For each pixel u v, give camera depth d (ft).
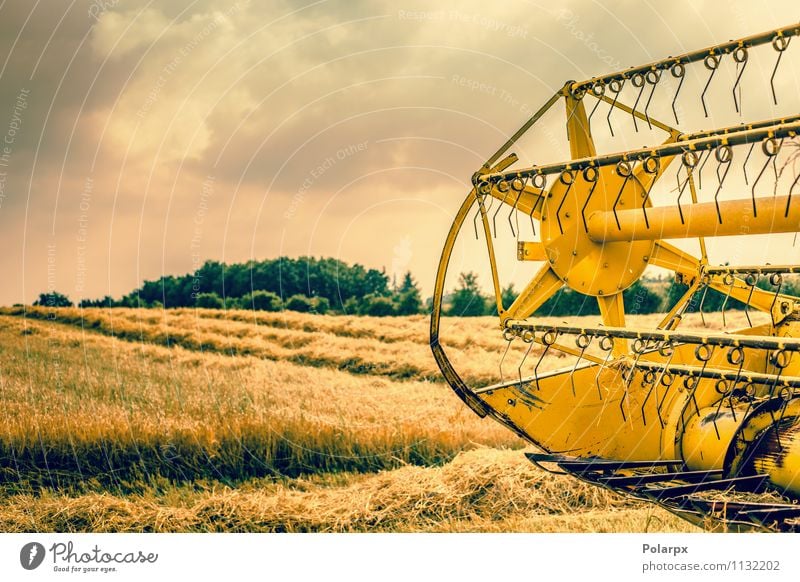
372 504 30.86
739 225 21.02
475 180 23.72
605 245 24.91
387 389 51.29
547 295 24.34
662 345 22.21
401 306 85.66
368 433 39.75
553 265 24.09
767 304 26.89
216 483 34.88
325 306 86.58
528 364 61.16
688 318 76.02
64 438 37.32
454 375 24.09
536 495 30.86
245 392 48.14
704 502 21.20
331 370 59.93
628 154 20.27
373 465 38.11
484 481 31.96
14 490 32.89
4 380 50.39
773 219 20.45
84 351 65.57
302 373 57.00
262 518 29.63
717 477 22.31
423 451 39.17
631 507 30.07
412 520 29.63
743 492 21.56
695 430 23.41
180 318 79.71
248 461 37.52
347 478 35.86
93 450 37.06
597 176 21.33
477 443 39.40
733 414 21.47
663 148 19.65
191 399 45.73
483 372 58.75
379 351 65.46
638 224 23.08
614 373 24.70
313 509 30.71
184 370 56.95
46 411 41.27
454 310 83.56
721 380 19.54
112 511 30.27
